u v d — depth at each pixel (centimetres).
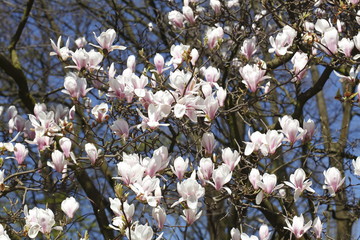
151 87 321
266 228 309
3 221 329
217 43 324
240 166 360
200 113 312
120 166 283
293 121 308
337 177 309
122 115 332
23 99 447
